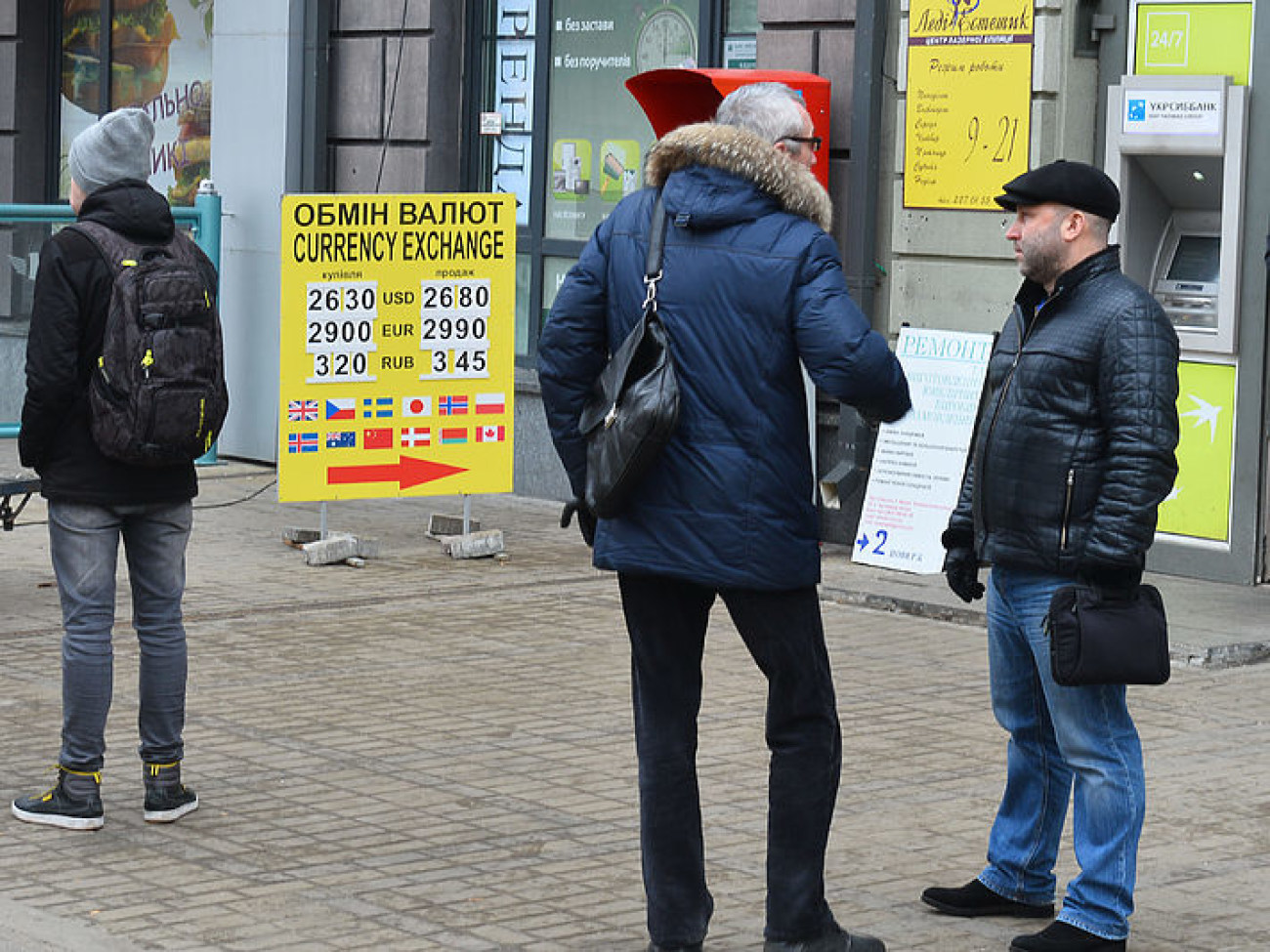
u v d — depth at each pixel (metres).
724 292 12.03
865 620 23.89
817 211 12.30
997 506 13.10
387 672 20.81
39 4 41.19
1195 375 25.80
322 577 25.84
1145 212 26.08
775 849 12.52
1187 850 15.22
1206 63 25.47
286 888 14.11
